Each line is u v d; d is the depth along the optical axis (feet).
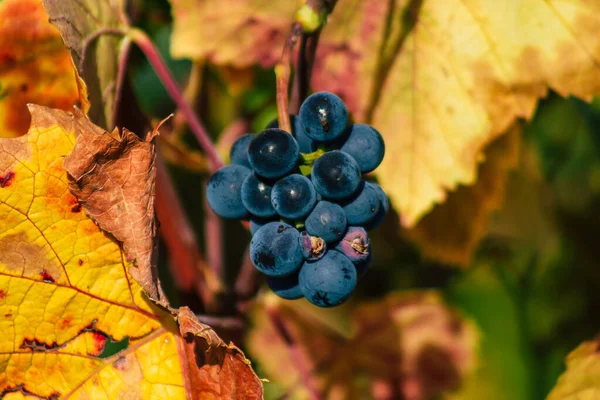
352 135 1.27
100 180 1.28
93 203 1.28
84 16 1.42
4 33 1.40
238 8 1.61
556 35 1.51
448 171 1.55
